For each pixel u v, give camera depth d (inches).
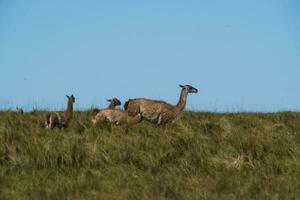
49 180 1785.2
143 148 2102.6
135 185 1756.9
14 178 1809.8
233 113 2910.9
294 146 2196.1
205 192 1657.2
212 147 2137.1
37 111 2822.3
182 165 1963.6
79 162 1977.1
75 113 2805.1
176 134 2309.3
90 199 1612.9
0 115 2625.5
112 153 2030.0
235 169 1956.2
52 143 2076.8
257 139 2239.2
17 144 2057.1
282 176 1914.4
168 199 1595.7
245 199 1599.4
